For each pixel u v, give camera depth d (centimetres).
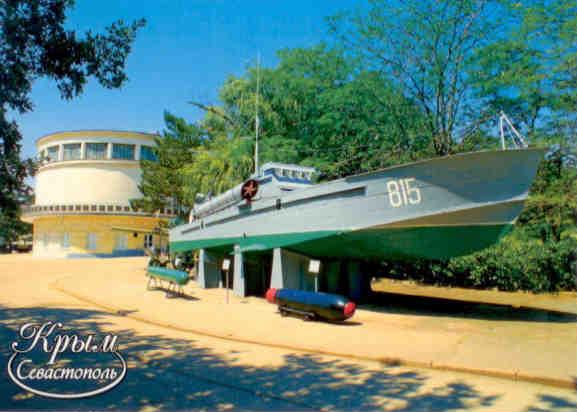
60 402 552
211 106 2730
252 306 1471
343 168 2688
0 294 1697
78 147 4719
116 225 4512
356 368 736
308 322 1162
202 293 1856
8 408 525
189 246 2289
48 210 4528
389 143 2527
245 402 562
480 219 1097
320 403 562
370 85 2439
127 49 592
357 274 1647
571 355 788
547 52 1983
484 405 558
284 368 731
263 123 2656
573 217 1972
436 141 2333
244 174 2494
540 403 566
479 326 1105
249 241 1642
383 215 1159
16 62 522
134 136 4728
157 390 607
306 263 1503
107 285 2053
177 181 3078
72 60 557
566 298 1672
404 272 2238
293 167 1587
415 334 996
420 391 614
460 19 2216
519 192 1042
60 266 3259
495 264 1906
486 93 2292
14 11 519
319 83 2712
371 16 2417
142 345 898
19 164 509
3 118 499
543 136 2014
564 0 1941
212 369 720
